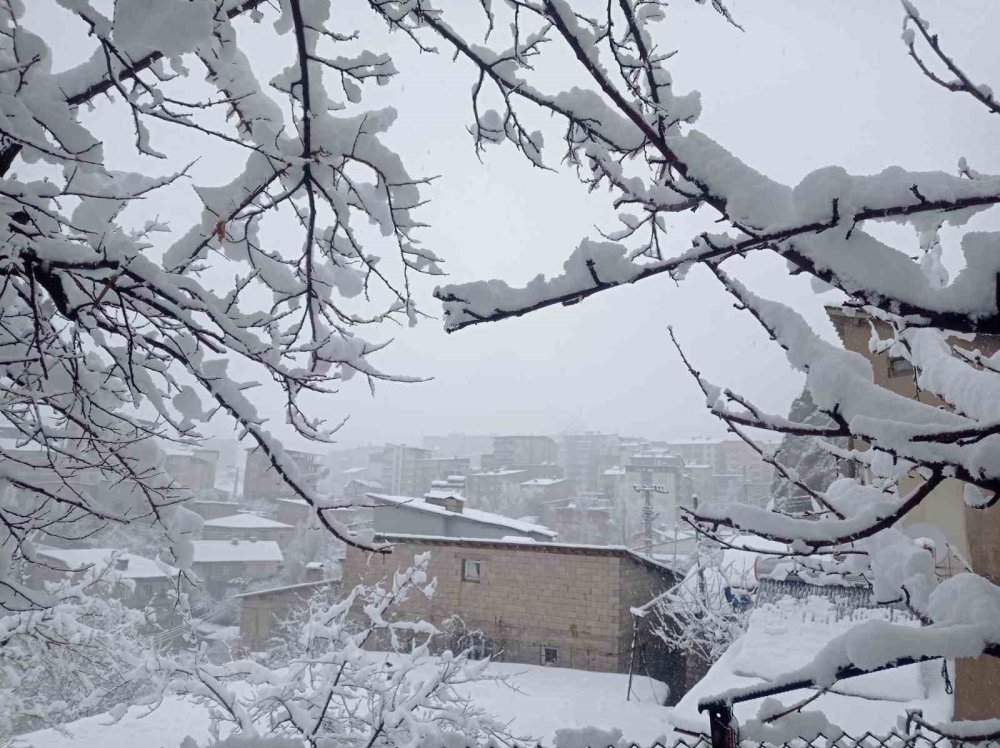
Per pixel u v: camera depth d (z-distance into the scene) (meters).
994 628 2.10
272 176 3.06
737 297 2.39
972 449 2.02
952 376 2.71
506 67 2.96
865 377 2.22
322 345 3.54
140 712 11.91
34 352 3.56
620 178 2.60
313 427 3.74
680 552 42.94
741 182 2.08
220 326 3.01
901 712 6.54
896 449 1.98
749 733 3.02
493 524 28.11
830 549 3.00
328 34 2.83
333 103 3.14
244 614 25.64
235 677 6.46
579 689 17.47
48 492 3.46
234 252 3.45
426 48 3.05
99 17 2.30
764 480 81.75
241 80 3.12
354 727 6.52
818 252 2.02
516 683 17.89
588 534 66.12
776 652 8.58
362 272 3.73
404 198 3.21
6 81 2.73
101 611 8.73
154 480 3.74
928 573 2.66
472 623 21.42
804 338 2.25
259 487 64.19
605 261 2.14
